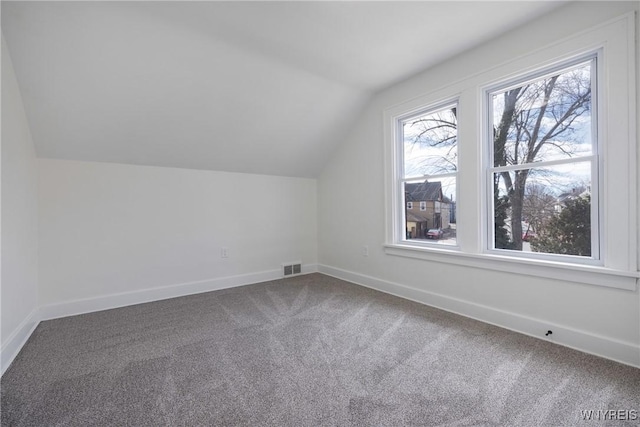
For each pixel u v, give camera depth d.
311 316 2.50
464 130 2.44
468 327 2.22
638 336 1.64
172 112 2.58
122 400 1.41
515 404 1.36
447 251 2.56
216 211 3.43
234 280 3.55
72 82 2.12
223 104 2.69
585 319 1.82
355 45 2.28
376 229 3.32
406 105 2.90
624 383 1.49
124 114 2.45
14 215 1.97
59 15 1.76
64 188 2.58
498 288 2.25
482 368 1.66
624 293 1.67
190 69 2.31
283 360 1.78
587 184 1.86
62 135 2.42
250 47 2.27
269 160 3.60
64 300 2.57
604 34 1.71
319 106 3.12
